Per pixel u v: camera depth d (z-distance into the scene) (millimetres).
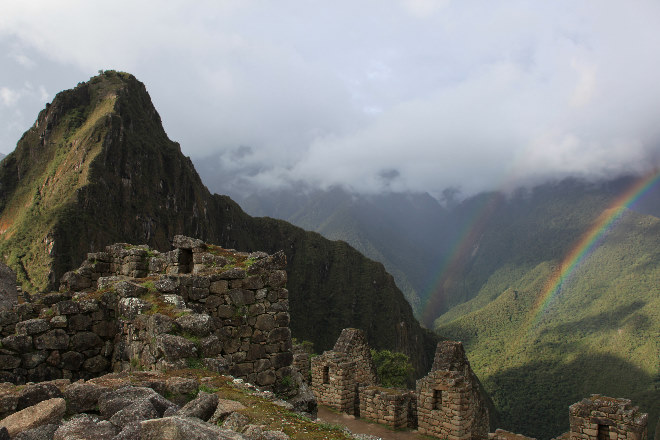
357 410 18672
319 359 19344
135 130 191250
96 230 144000
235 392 5742
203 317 7785
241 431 4434
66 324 8461
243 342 9281
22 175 184125
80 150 168375
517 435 15602
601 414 14234
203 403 4773
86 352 8633
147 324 7559
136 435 3895
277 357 9602
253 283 9570
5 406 4648
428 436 15469
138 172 176875
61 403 4672
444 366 16500
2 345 7945
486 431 17438
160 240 176500
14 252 132875
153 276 9766
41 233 132875
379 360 29969
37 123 194875
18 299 11445
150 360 7242
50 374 8234
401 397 16750
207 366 6996
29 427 4246
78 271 13086
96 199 151750
